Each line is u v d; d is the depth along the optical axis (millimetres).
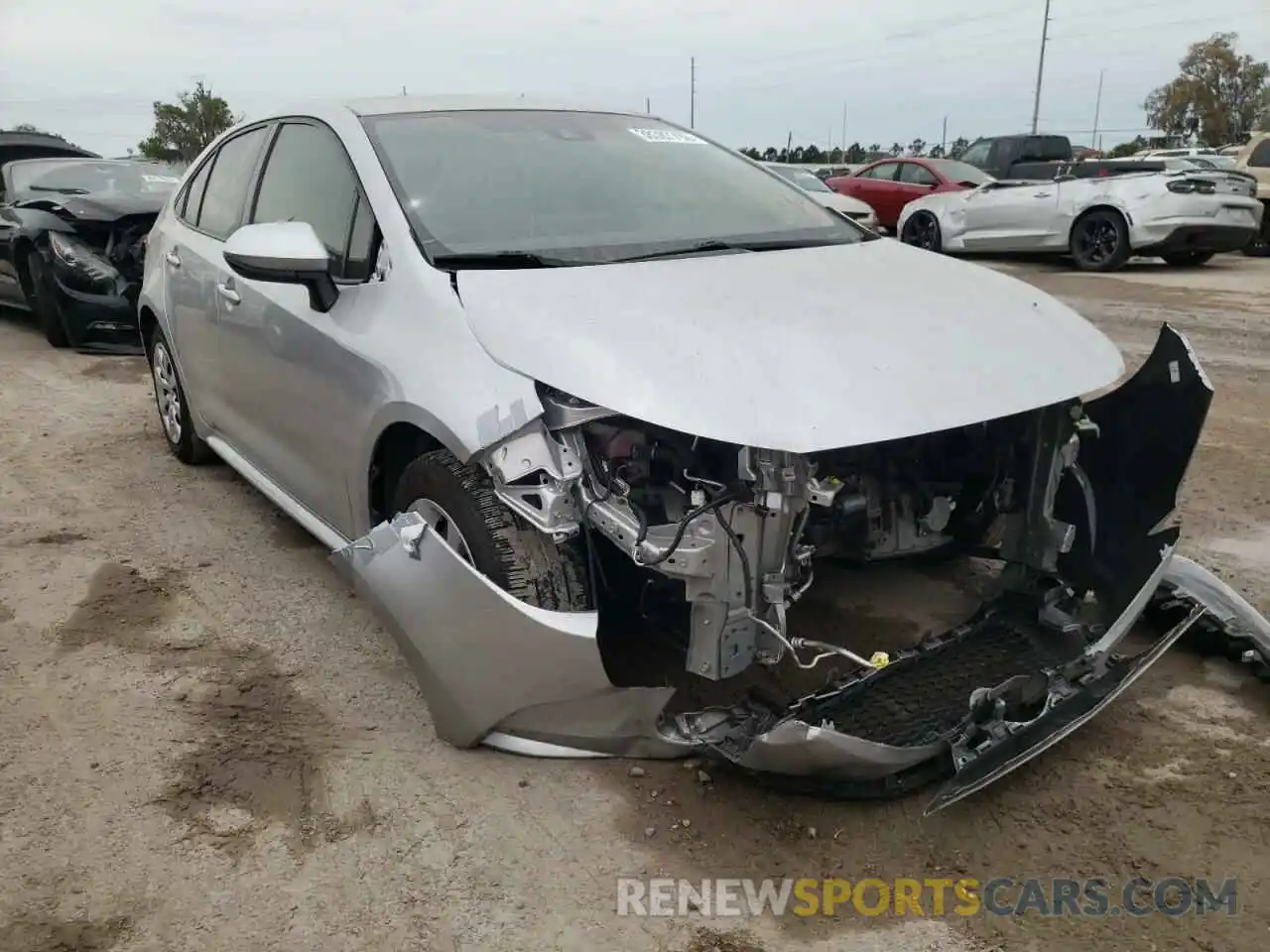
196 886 2342
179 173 9938
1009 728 2506
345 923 2232
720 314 2592
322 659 3312
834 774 2428
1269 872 2379
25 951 2154
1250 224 12453
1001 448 3072
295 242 2941
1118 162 15375
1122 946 2172
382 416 2816
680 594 2709
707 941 2184
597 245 3062
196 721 2967
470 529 2594
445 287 2770
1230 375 7027
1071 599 3074
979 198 13922
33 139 11672
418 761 2768
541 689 2508
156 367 5262
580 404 2428
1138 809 2594
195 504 4688
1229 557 4023
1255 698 3082
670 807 2574
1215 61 64812
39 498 4773
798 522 2410
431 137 3410
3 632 3494
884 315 2725
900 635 3305
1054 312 3021
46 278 7789
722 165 3859
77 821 2551
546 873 2371
